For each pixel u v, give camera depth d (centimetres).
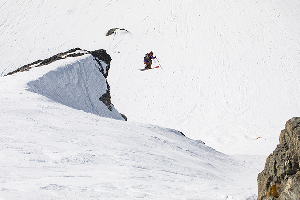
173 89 5897
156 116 5078
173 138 1477
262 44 6688
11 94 1320
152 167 721
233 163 1442
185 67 6556
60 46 7700
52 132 854
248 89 5400
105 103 2522
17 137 722
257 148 2911
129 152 827
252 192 577
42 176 467
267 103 4881
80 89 2202
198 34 7594
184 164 887
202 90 5700
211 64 6456
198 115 4928
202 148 1555
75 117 1187
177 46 7350
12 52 7225
